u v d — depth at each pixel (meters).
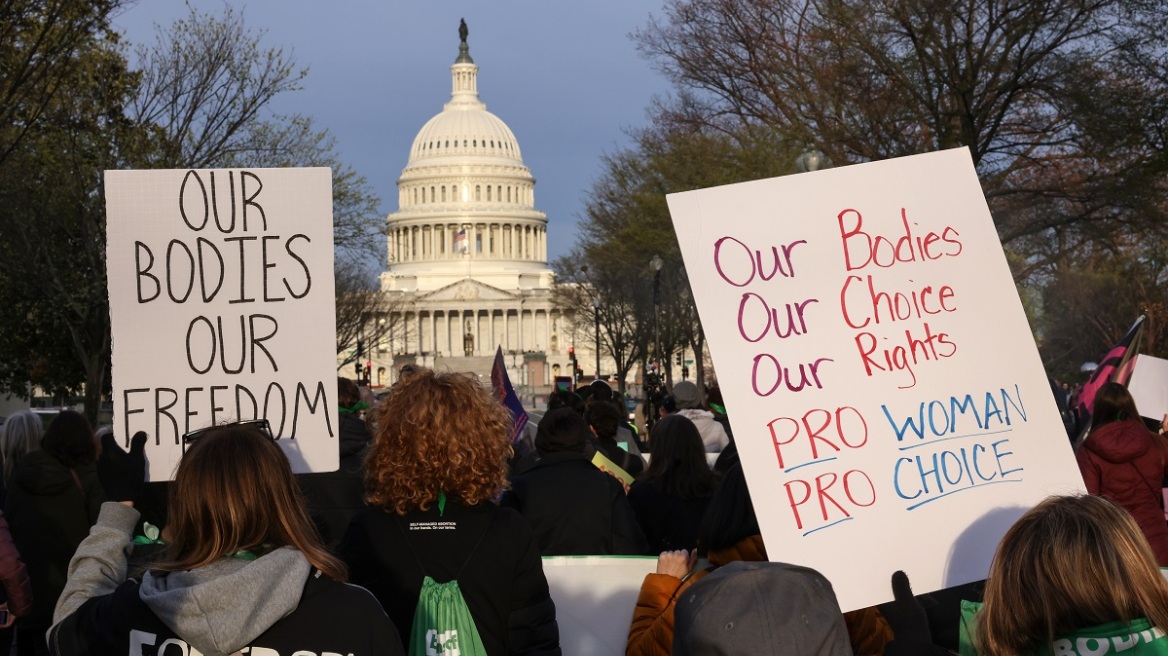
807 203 6.79
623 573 7.56
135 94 37.56
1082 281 66.25
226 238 8.15
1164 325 63.62
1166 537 10.95
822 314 6.67
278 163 42.28
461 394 6.08
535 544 6.14
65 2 27.33
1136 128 36.41
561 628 7.54
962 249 6.95
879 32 37.28
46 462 10.70
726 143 42.66
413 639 5.80
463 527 6.02
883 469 6.52
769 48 41.44
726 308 6.59
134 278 8.09
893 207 6.91
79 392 60.06
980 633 4.90
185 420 8.05
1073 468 6.79
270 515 4.95
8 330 49.50
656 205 45.16
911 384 6.68
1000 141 39.25
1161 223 38.50
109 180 8.09
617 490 9.03
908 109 38.59
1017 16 36.41
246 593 4.68
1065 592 4.52
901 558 6.43
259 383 8.11
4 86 28.03
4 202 38.84
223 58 38.34
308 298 8.16
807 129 39.97
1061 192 38.19
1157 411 15.00
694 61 42.91
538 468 9.02
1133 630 4.54
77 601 5.75
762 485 6.39
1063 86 36.28
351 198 44.34
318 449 8.12
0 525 8.98
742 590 4.11
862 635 6.68
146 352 8.06
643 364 79.31
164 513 7.87
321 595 4.94
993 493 6.64
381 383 192.62
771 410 6.48
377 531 6.07
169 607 4.70
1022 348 6.88
